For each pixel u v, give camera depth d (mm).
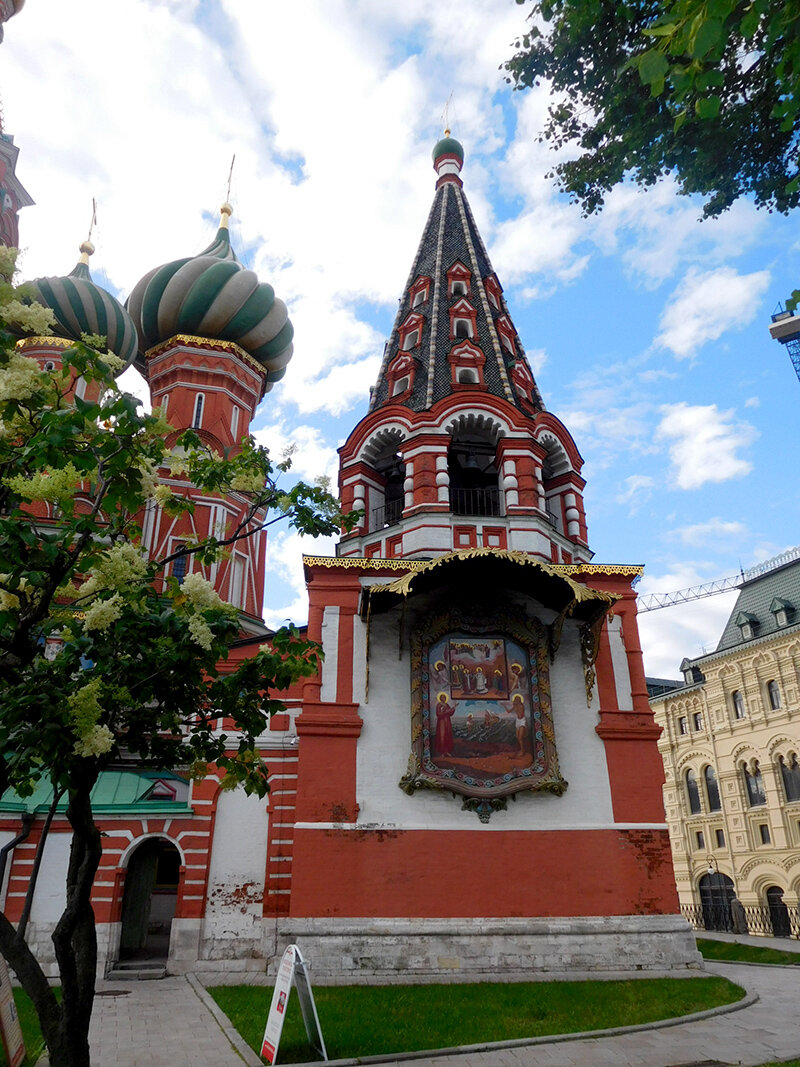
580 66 14484
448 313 31812
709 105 6883
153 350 37906
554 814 20922
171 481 33094
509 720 21547
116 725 10516
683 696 51312
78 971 8281
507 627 22531
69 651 9562
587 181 15578
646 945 19625
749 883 43812
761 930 42188
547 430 28531
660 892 20281
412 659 22109
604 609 21844
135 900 24297
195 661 9906
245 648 24203
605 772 21531
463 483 29062
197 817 21875
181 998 17047
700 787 48656
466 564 21422
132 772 24188
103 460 9102
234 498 33625
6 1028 9562
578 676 22703
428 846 20266
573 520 27859
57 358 34625
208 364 37031
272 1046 11195
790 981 20188
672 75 6719
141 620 9875
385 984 18125
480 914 19625
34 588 8977
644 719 22266
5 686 9266
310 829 20188
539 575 21594
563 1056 11961
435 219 37375
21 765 8789
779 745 43531
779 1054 11867
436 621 22500
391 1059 11734
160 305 37750
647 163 14883
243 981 19281
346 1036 13031
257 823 22094
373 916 19422
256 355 39281
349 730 21297
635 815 21078
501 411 27281
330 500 12141
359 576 23562
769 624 46656
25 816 20391
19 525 8273
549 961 19234
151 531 31984
